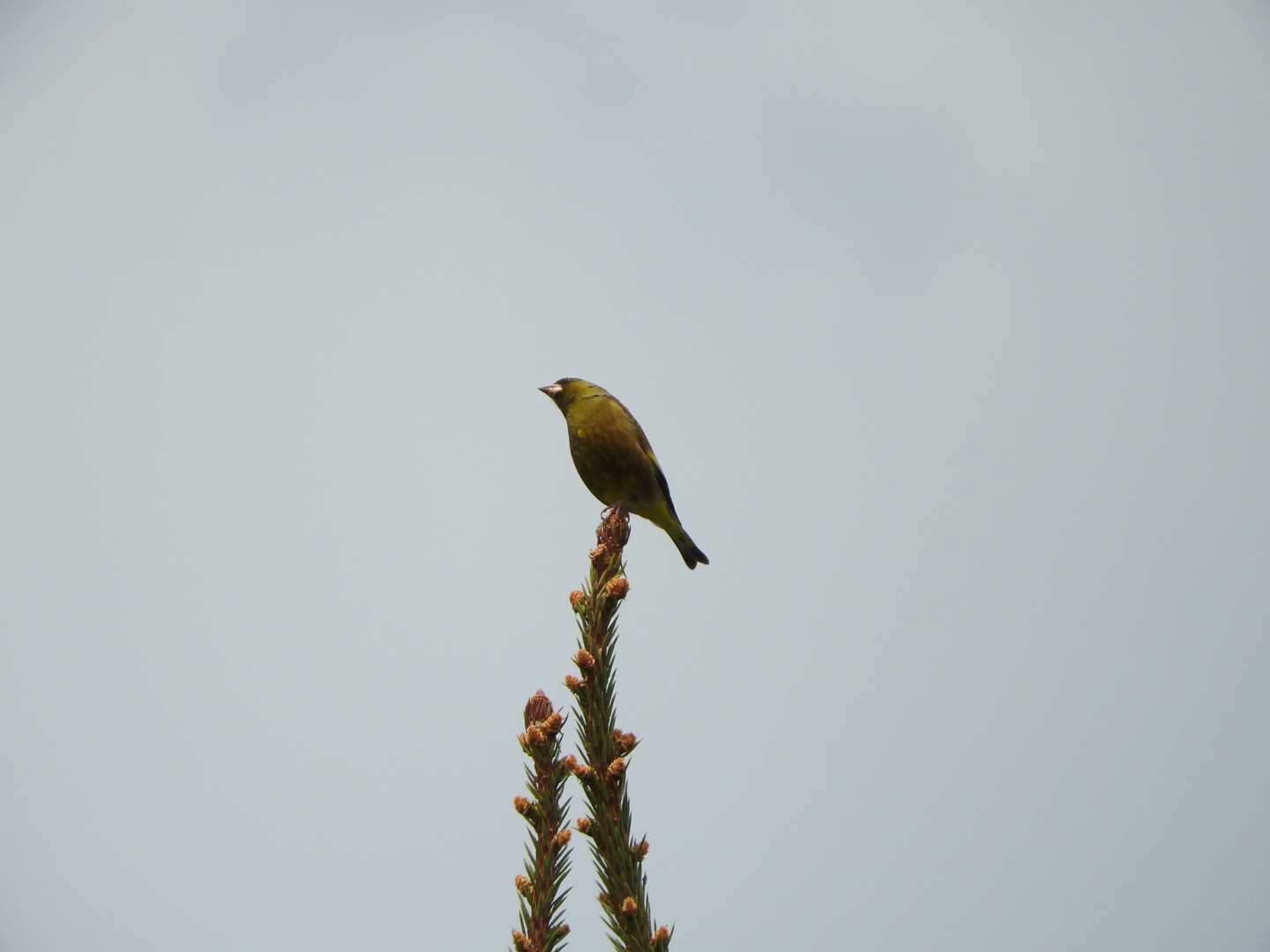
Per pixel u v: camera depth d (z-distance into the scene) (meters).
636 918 8.55
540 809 8.92
